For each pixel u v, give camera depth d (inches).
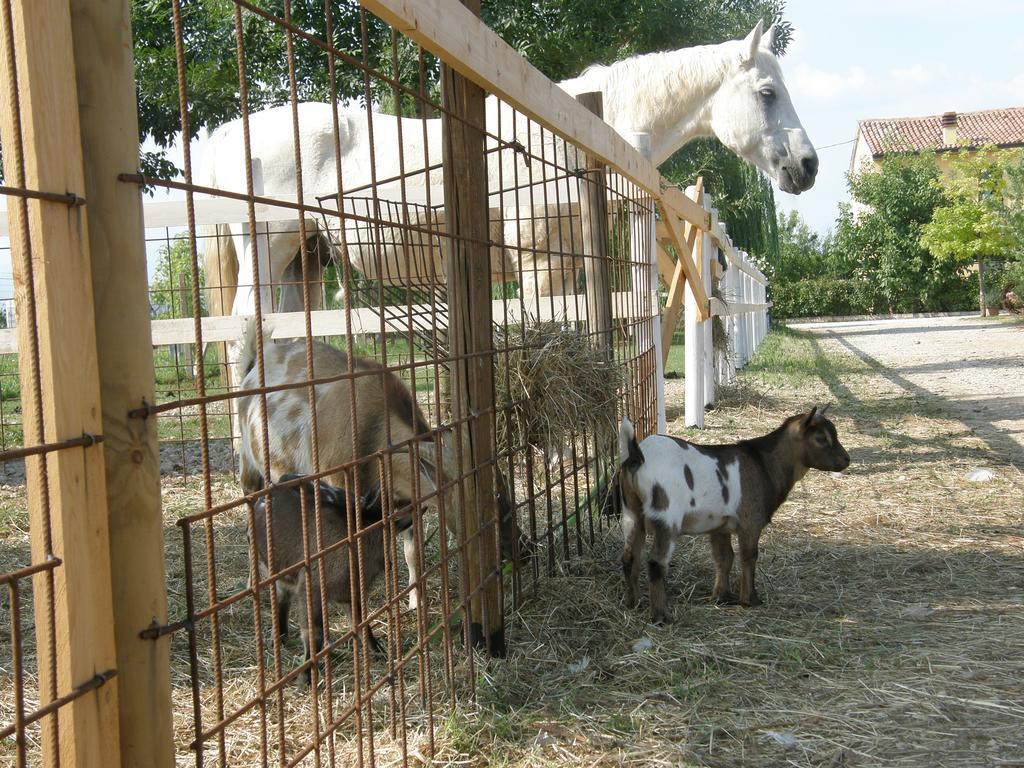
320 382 89.0
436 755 114.7
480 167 139.8
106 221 62.4
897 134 2150.6
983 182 1445.6
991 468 289.9
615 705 130.4
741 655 148.9
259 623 80.4
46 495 57.2
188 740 122.0
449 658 124.0
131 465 63.8
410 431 164.2
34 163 55.3
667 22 724.7
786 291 1649.9
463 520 133.2
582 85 323.3
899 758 114.4
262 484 186.5
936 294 1593.3
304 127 295.9
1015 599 173.2
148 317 65.4
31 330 56.1
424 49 109.6
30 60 55.0
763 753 116.3
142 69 608.1
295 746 119.2
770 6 882.8
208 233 299.7
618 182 220.5
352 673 144.3
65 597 57.5
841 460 180.5
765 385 514.9
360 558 99.7
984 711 126.0
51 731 57.8
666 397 463.8
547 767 112.9
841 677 138.9
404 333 177.9
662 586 164.9
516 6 675.4
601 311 217.2
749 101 313.3
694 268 307.1
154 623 65.4
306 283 85.5
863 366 641.6
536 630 157.5
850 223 1675.7
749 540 172.7
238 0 74.8
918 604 171.8
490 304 143.2
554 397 175.5
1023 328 1090.1
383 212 283.0
